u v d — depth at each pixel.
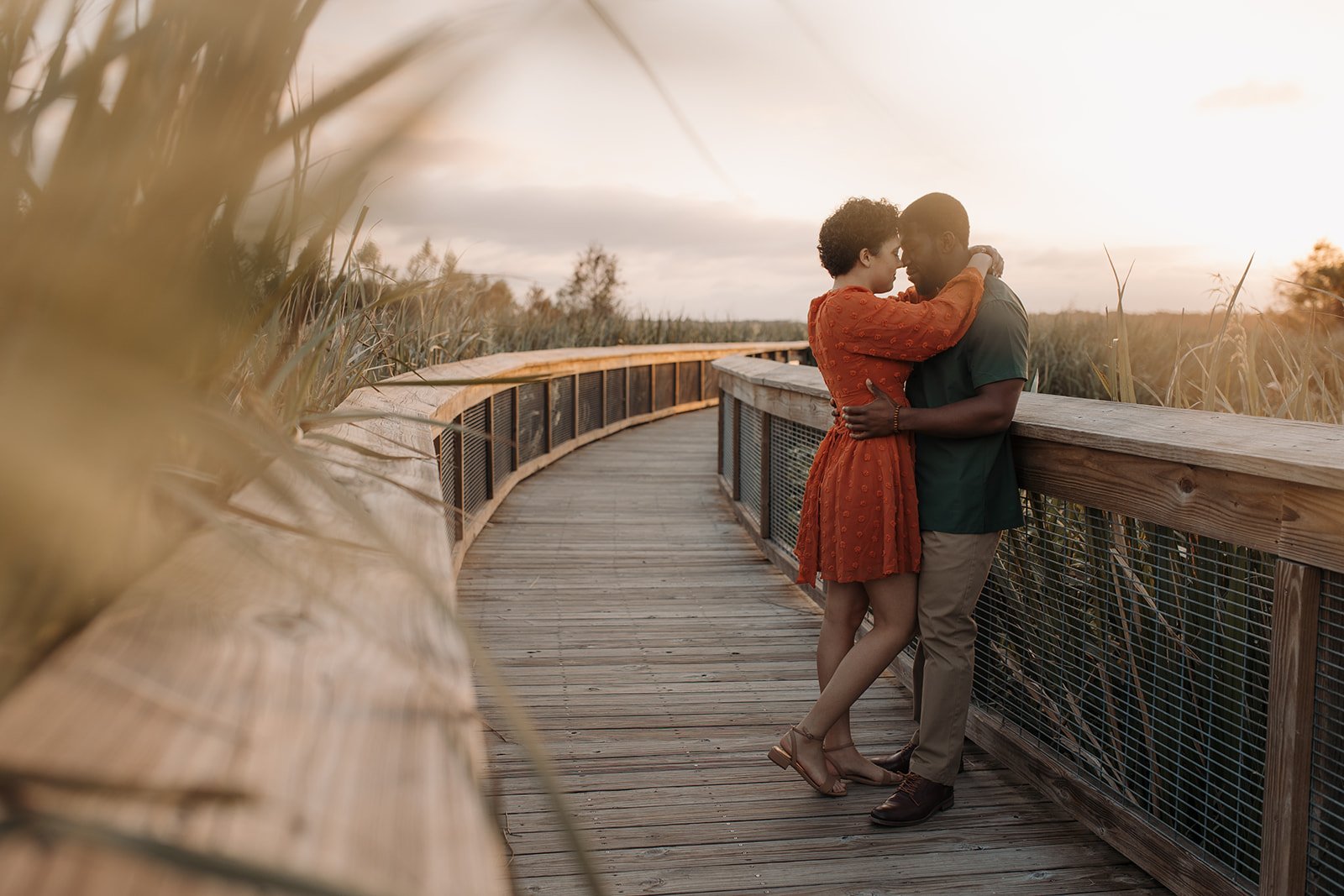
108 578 0.62
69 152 0.38
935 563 2.52
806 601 4.71
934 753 2.56
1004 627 2.92
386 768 0.52
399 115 0.22
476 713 0.58
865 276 2.62
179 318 0.36
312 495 0.97
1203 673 2.16
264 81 0.39
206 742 0.52
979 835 2.50
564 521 6.54
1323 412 2.54
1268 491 1.80
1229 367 2.66
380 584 0.82
